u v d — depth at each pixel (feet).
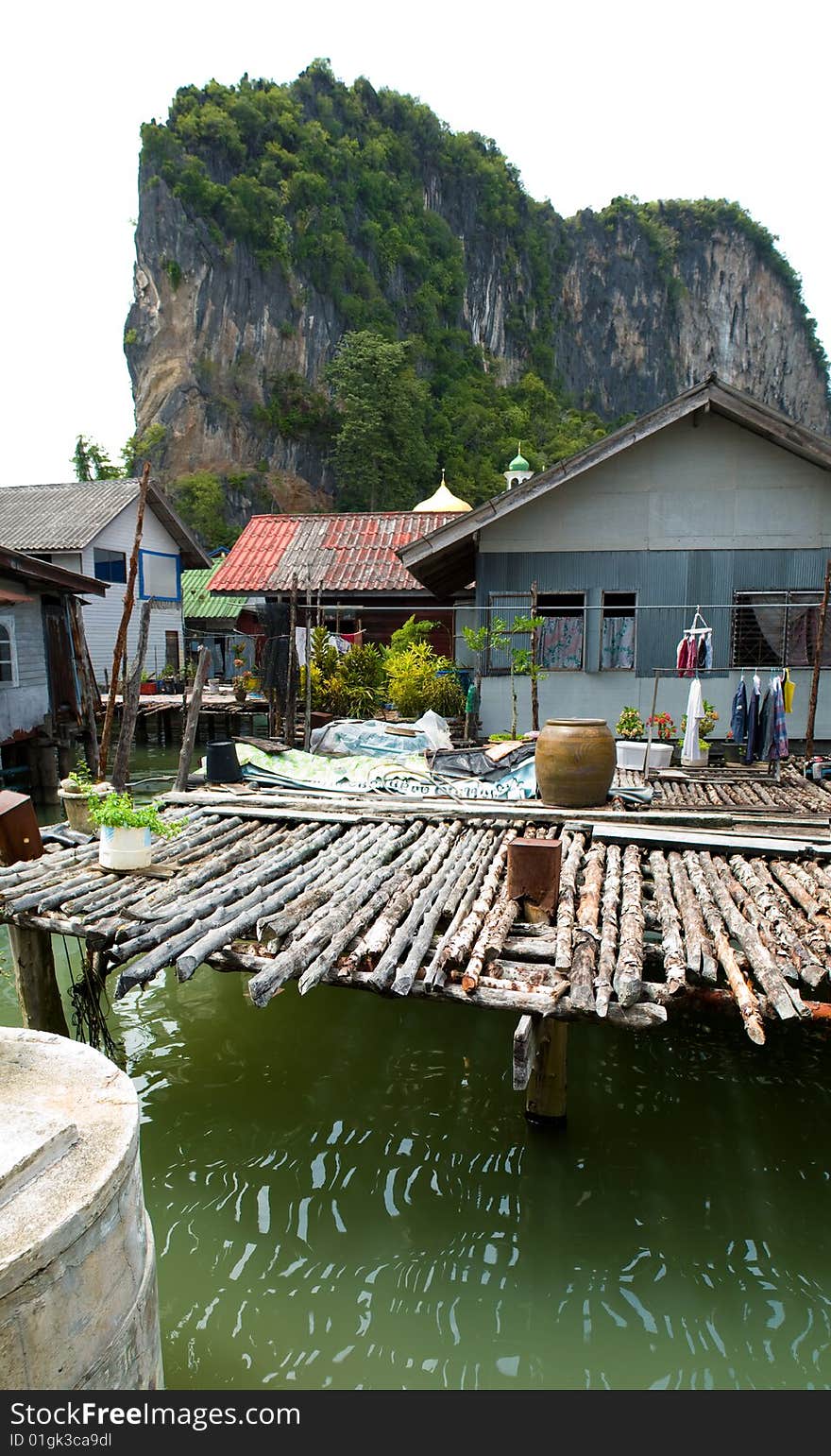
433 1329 14.23
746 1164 18.40
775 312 363.35
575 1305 14.69
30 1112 9.69
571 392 315.78
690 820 25.89
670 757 39.40
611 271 329.72
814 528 46.01
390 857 23.85
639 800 28.76
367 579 67.56
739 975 15.64
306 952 16.76
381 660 58.49
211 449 204.64
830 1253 15.87
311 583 67.56
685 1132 19.52
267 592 67.77
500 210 290.35
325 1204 17.08
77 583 50.98
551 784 27.53
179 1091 21.07
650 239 336.29
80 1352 8.14
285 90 246.06
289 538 75.66
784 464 45.80
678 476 46.62
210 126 217.36
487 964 16.87
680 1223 16.61
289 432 210.59
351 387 204.95
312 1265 15.51
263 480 204.64
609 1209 16.97
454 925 18.15
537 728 42.32
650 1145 19.03
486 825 26.05
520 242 298.56
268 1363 13.56
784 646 46.91
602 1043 23.58
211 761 32.09
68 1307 7.97
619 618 47.88
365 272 235.61
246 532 77.36
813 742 43.32
